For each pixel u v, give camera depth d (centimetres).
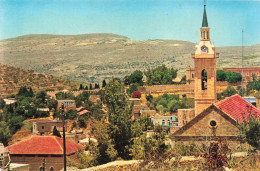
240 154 4544
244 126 5034
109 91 6125
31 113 14138
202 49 5966
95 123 6050
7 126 12612
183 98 16862
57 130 11294
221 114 5178
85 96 17375
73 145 8431
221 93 16725
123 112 6003
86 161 5728
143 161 4603
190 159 4459
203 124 5203
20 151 7938
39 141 8225
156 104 15638
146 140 5612
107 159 5716
